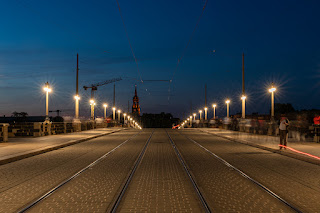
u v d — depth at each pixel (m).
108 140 24.20
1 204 5.88
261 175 8.93
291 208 5.64
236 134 30.27
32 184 7.71
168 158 12.91
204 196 6.47
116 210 5.50
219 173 9.27
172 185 7.58
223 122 46.72
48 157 13.27
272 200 6.19
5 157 11.81
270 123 26.89
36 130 24.83
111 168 10.23
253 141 20.59
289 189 7.15
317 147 16.06
